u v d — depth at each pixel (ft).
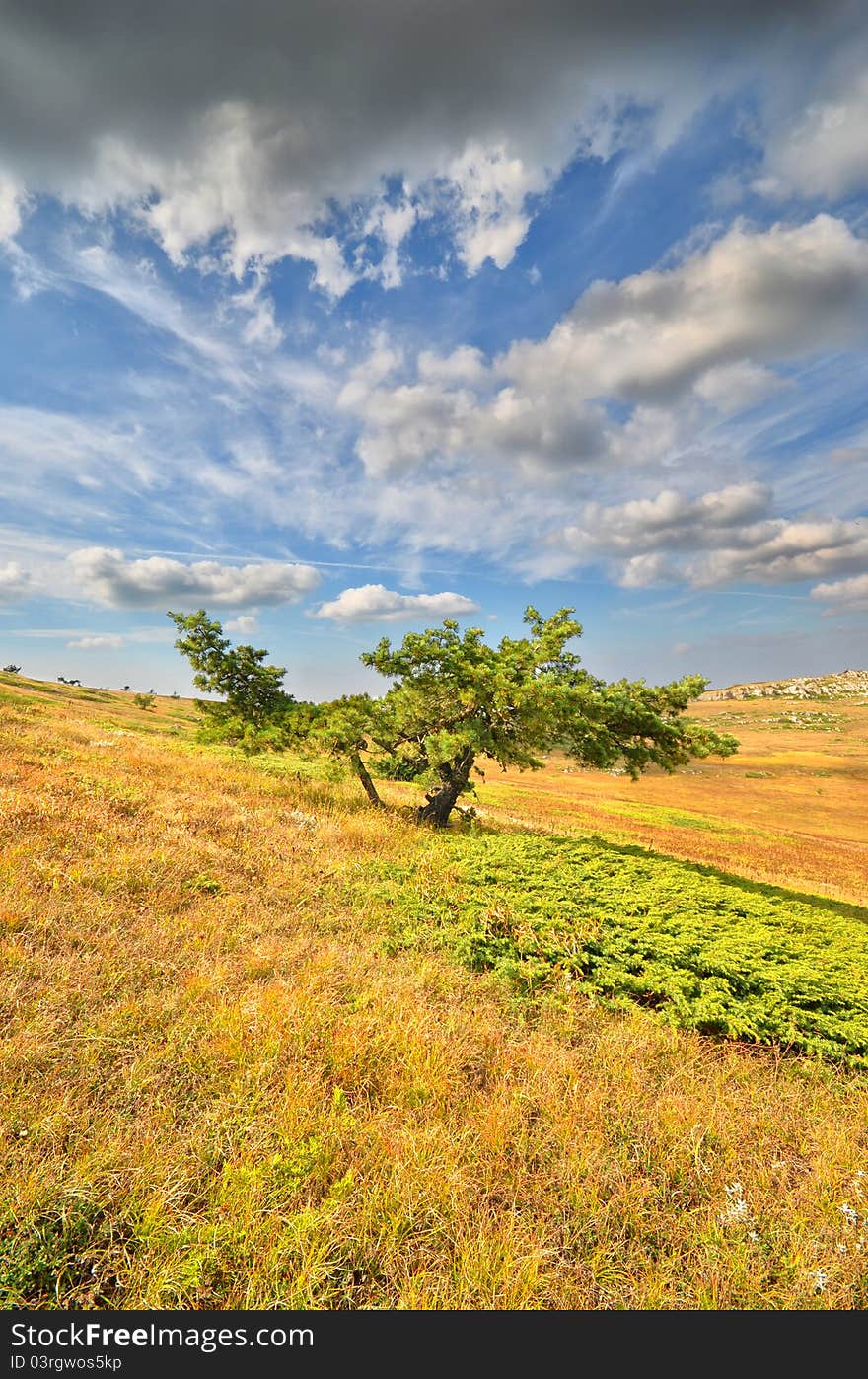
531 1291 11.60
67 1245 11.48
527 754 61.67
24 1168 12.47
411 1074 17.89
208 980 21.06
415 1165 14.17
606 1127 16.67
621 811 144.87
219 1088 16.19
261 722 70.28
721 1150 16.61
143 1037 17.62
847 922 38.22
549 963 27.84
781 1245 13.44
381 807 62.95
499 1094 17.54
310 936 27.40
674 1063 20.95
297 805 56.29
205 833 38.81
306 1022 19.35
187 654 69.51
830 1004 25.55
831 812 216.13
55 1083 15.11
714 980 26.13
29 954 20.75
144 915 25.57
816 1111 19.04
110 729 102.53
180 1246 11.66
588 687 57.72
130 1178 12.88
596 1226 13.47
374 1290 11.64
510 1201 14.01
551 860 42.98
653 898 35.65
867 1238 13.44
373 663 63.98
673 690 59.72
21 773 43.98
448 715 61.41
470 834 54.80
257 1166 13.58
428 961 26.68
